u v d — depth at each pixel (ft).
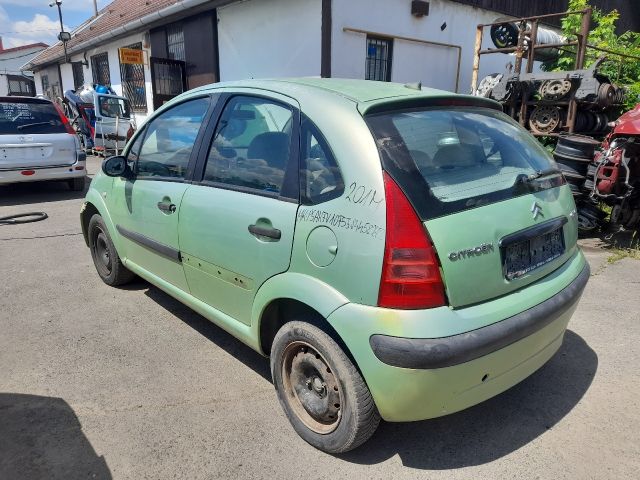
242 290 8.94
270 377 10.14
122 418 8.81
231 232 8.86
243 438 8.34
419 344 6.41
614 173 16.89
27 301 13.79
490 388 7.35
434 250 6.56
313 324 7.77
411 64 32.96
